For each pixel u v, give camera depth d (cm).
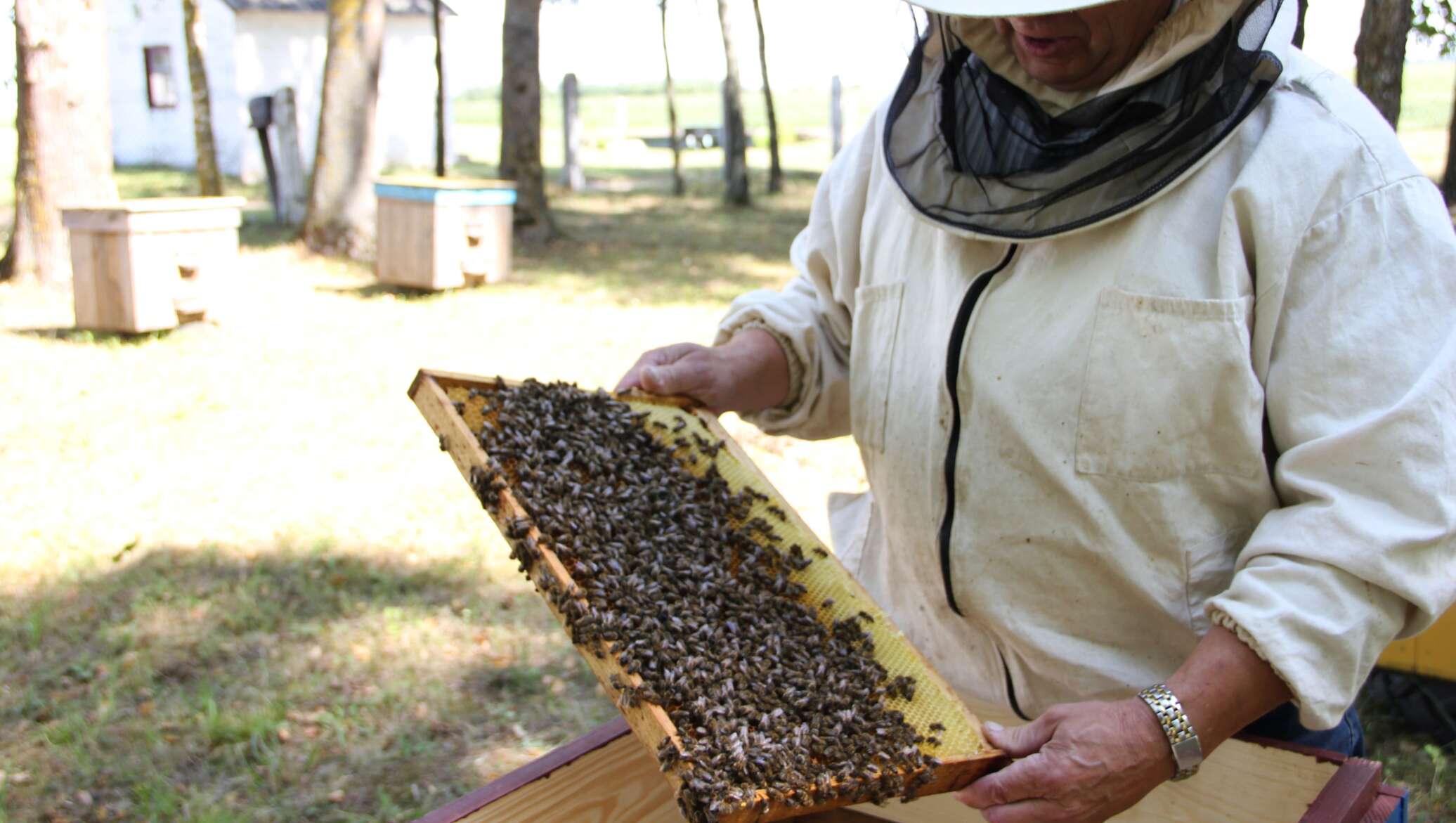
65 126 871
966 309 165
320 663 383
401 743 342
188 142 1848
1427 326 137
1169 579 155
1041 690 172
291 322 808
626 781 186
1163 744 134
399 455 561
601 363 720
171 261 733
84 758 330
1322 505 138
